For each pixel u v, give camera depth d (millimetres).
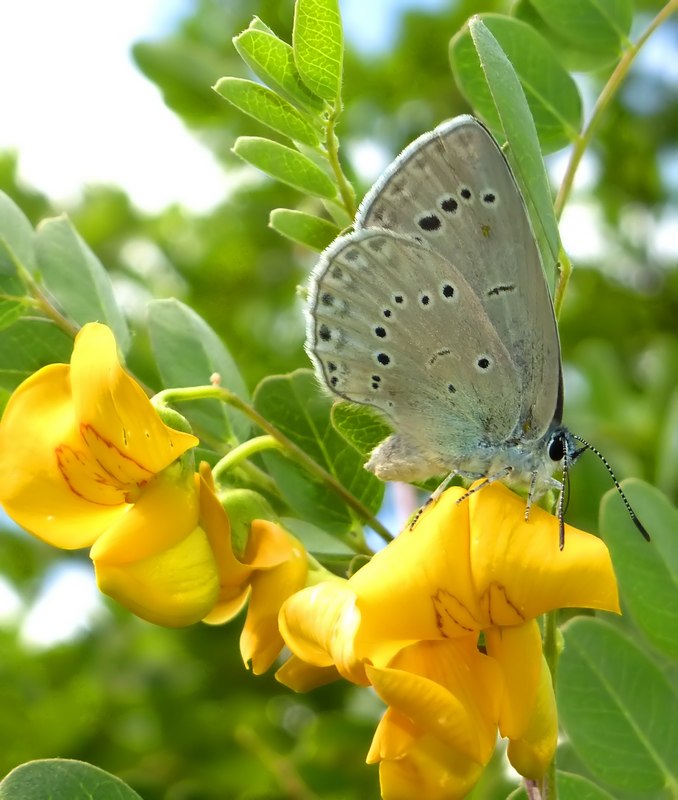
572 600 151
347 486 177
